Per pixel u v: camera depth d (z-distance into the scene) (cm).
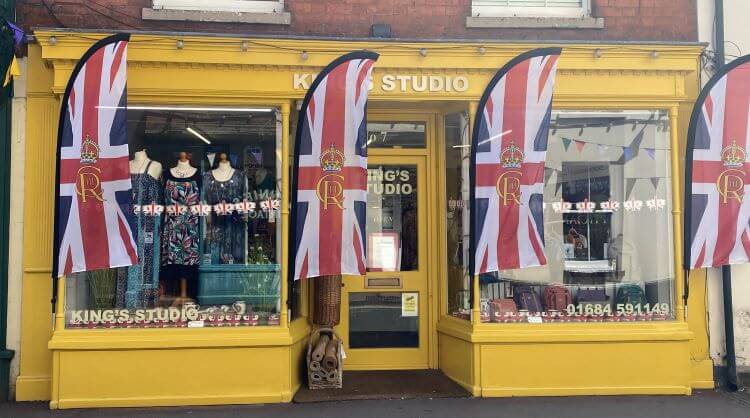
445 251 680
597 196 647
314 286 645
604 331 608
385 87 609
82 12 611
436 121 690
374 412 549
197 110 611
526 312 623
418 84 612
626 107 631
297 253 571
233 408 562
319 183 573
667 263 634
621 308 630
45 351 595
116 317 588
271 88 596
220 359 576
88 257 555
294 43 588
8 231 600
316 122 571
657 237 639
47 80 604
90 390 563
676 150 625
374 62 576
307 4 634
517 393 596
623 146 648
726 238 604
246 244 610
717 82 603
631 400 588
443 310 679
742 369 644
